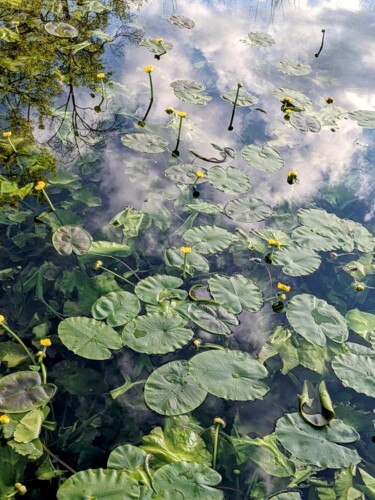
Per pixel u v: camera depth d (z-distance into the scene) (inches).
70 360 94.3
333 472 83.7
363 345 105.0
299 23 232.7
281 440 78.4
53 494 74.9
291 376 98.7
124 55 187.5
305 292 116.6
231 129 158.6
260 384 84.7
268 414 92.0
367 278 121.7
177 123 155.6
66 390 89.7
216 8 239.5
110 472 70.8
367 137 165.8
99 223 123.2
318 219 125.3
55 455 80.7
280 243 117.4
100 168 138.9
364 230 124.5
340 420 83.5
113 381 93.6
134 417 87.2
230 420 90.1
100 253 113.6
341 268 124.0
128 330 91.0
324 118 169.6
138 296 98.8
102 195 130.9
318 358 99.4
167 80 178.9
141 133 149.7
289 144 155.4
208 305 98.5
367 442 90.3
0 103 151.9
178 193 132.0
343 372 90.4
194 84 173.3
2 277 108.5
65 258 115.1
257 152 145.4
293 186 140.7
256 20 232.4
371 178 148.7
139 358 97.6
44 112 152.0
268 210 124.5
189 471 72.9
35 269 111.9
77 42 183.0
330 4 255.6
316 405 92.5
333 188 142.9
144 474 72.4
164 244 121.4
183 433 81.9
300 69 192.7
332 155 154.8
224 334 94.0
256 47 209.0
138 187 133.4
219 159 143.9
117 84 170.6
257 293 103.2
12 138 138.2
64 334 88.9
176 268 114.6
